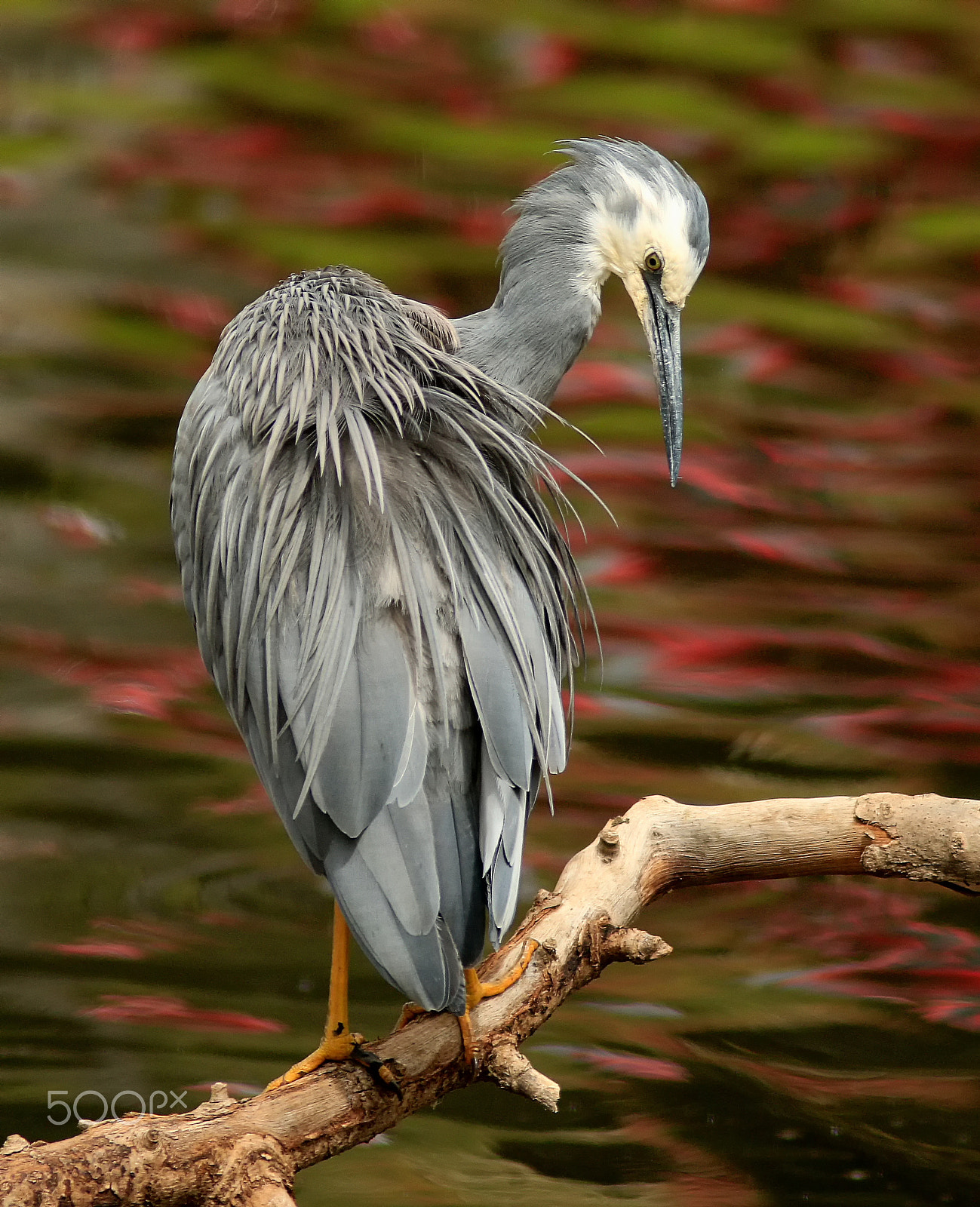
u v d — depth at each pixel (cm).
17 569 1528
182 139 2272
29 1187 552
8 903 1069
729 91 2483
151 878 1115
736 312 2125
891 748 1328
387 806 607
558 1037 971
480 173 2227
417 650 634
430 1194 816
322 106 2350
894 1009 1004
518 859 617
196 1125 584
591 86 2444
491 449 718
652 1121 887
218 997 979
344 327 740
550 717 669
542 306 886
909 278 2212
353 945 1055
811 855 685
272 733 659
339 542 657
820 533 1708
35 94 2342
